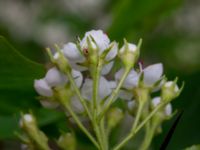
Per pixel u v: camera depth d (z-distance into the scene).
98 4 0.53
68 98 0.18
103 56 0.17
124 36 0.30
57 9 0.54
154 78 0.18
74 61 0.17
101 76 0.18
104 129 0.18
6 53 0.18
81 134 0.25
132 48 0.18
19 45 0.44
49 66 0.18
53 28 0.54
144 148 0.19
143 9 0.30
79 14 0.53
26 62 0.18
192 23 0.53
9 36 0.45
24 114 0.19
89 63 0.17
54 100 0.18
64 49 0.17
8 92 0.20
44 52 0.42
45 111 0.21
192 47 0.48
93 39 0.17
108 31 0.30
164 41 0.46
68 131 0.22
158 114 0.19
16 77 0.19
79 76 0.18
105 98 0.18
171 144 0.26
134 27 0.31
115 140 0.26
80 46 0.17
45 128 0.22
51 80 0.18
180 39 0.48
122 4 0.30
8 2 0.56
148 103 0.19
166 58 0.46
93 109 0.17
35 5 0.56
